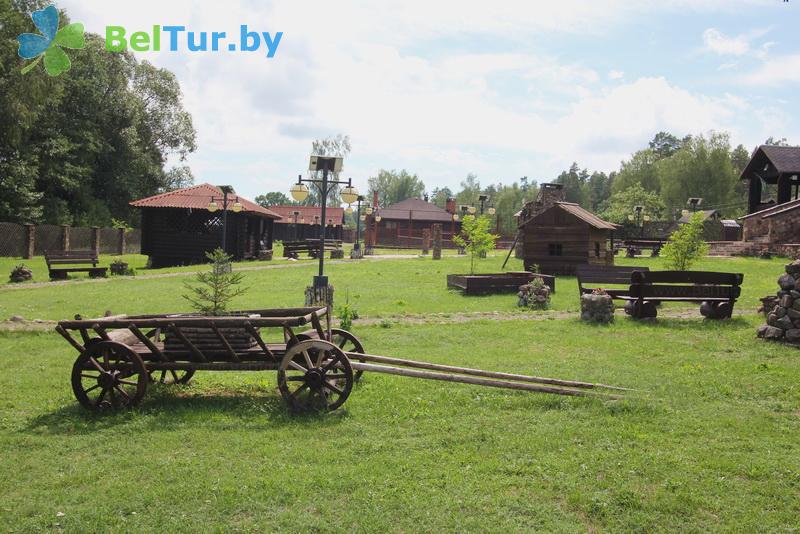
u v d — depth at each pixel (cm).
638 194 7369
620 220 6419
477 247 2600
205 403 737
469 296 1858
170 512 464
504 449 582
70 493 498
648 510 462
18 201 4144
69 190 4984
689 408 701
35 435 635
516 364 924
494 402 729
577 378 828
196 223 3588
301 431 634
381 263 3234
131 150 5638
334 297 1847
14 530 441
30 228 3569
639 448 580
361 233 8894
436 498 480
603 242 2552
